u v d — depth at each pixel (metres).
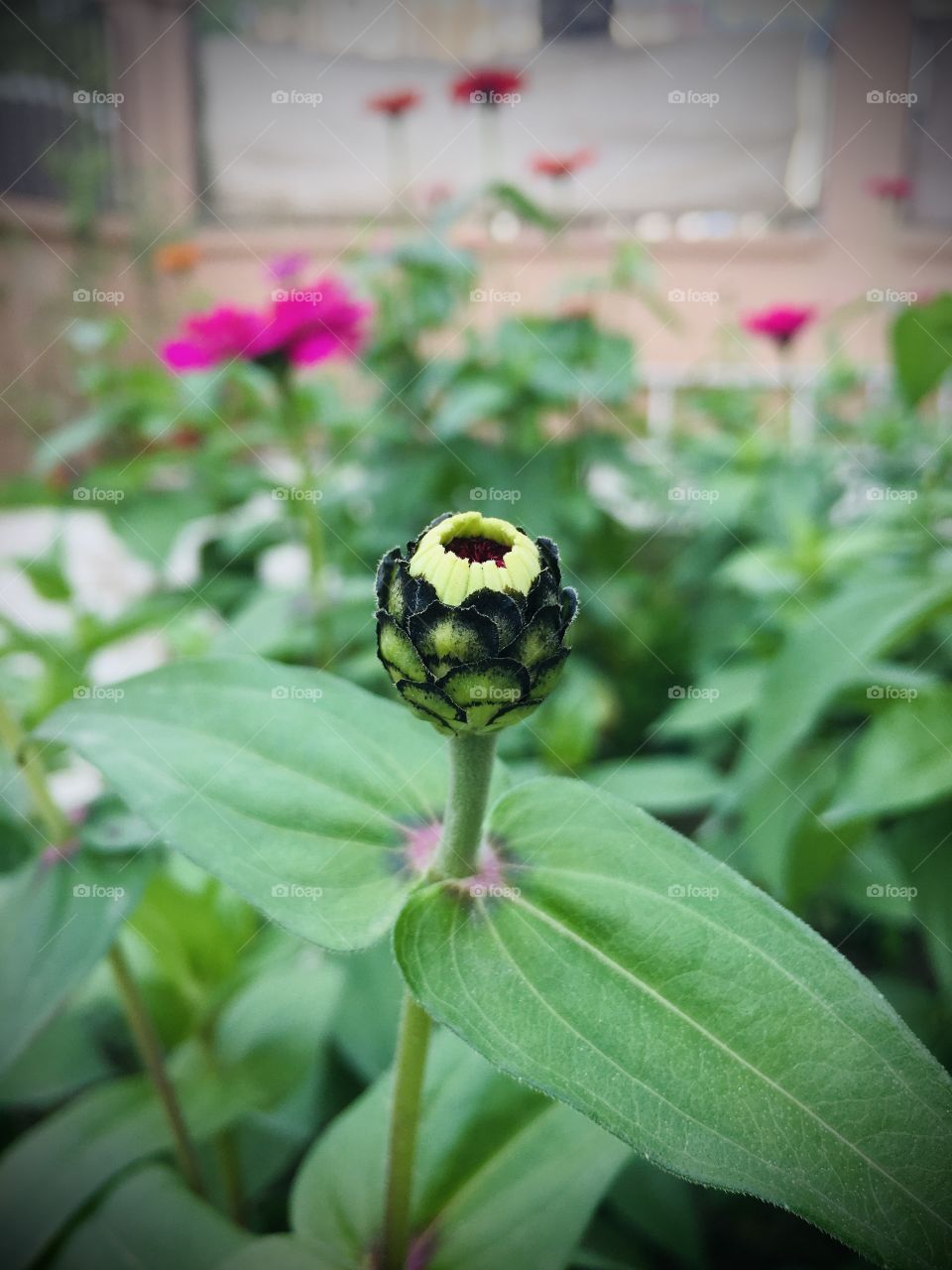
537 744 0.21
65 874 0.12
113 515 0.27
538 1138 0.11
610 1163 0.11
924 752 0.14
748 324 0.35
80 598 0.27
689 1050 0.08
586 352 0.32
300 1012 0.14
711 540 0.30
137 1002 0.12
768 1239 0.16
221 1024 0.14
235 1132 0.14
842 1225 0.07
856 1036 0.08
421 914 0.09
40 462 0.30
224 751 0.10
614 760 0.26
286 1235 0.11
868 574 0.22
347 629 0.23
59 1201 0.11
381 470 0.30
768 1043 0.08
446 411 0.29
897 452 0.32
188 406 0.30
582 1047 0.08
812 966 0.08
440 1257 0.11
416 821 0.10
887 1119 0.07
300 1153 0.16
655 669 0.28
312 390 0.30
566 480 0.31
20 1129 0.16
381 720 0.11
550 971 0.08
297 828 0.10
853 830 0.15
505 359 0.32
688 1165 0.07
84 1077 0.14
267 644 0.21
